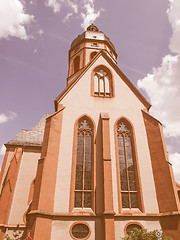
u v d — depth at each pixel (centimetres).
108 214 1445
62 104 2058
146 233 1272
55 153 1731
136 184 1734
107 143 1769
